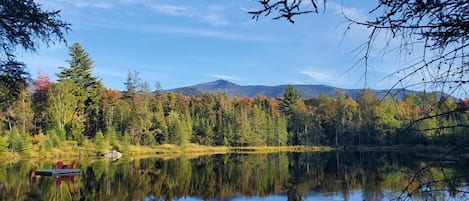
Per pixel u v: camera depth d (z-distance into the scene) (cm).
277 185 2319
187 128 6372
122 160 4203
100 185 2338
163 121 6219
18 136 4041
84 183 2392
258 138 6950
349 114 6303
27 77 669
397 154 4022
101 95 6081
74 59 5812
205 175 2884
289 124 7581
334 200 1770
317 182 2342
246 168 3334
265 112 7575
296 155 5019
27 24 603
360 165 3148
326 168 3117
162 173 2998
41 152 4159
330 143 6862
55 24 628
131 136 5759
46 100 5150
